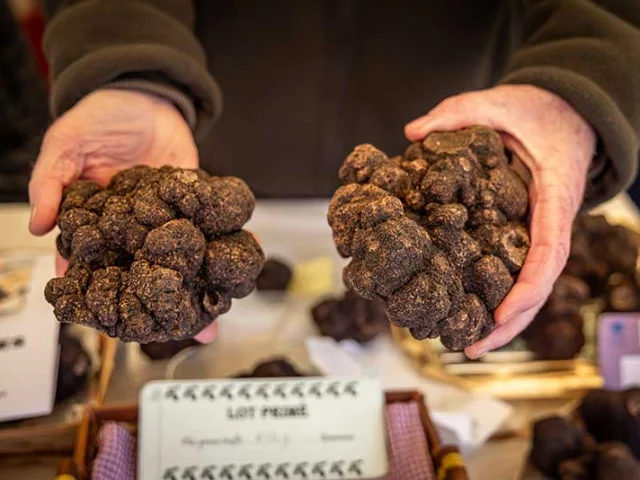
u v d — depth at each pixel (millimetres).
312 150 893
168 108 568
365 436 540
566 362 706
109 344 657
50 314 658
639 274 728
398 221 406
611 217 847
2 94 1008
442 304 399
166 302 402
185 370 684
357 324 713
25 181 921
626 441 621
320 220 870
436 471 530
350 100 864
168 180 435
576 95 507
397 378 702
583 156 516
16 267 697
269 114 867
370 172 458
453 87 838
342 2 796
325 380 550
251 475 529
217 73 838
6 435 590
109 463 521
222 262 431
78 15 580
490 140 476
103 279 412
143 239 424
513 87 526
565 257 475
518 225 475
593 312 733
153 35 582
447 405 671
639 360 689
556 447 605
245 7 796
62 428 599
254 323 743
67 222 439
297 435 537
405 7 792
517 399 691
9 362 627
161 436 530
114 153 538
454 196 447
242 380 547
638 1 571
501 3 764
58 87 541
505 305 435
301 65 835
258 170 900
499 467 634
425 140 484
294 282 778
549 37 576
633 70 533
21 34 1101
